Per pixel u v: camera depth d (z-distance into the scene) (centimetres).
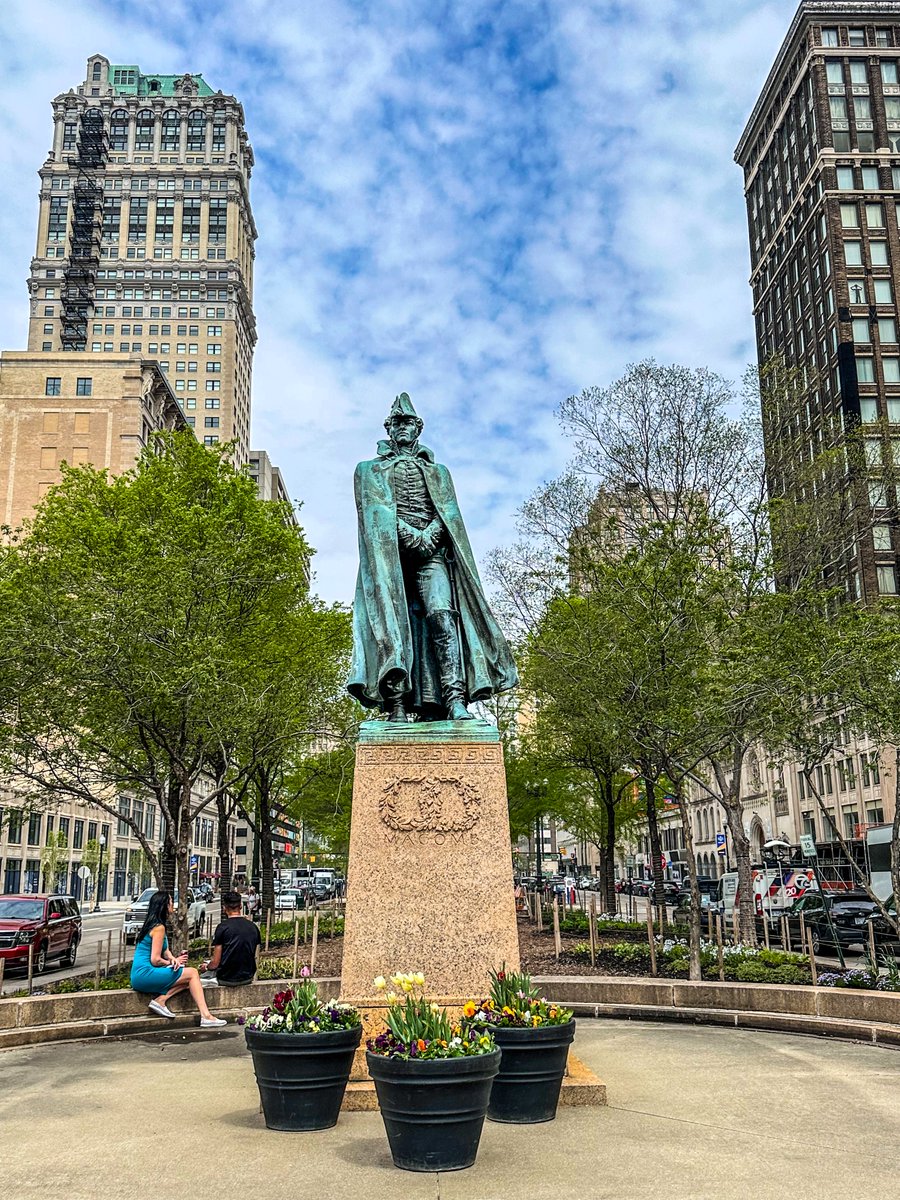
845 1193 526
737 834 2234
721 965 1573
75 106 14725
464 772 809
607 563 2122
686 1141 627
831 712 1873
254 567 2178
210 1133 654
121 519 2252
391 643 842
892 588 5175
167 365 13838
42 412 8356
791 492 2608
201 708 1844
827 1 6944
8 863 5797
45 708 1908
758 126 7819
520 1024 680
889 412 6356
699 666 1812
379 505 894
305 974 1259
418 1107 566
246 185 15050
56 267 13988
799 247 7150
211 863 10400
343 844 4231
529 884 5644
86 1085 820
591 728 2375
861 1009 1079
